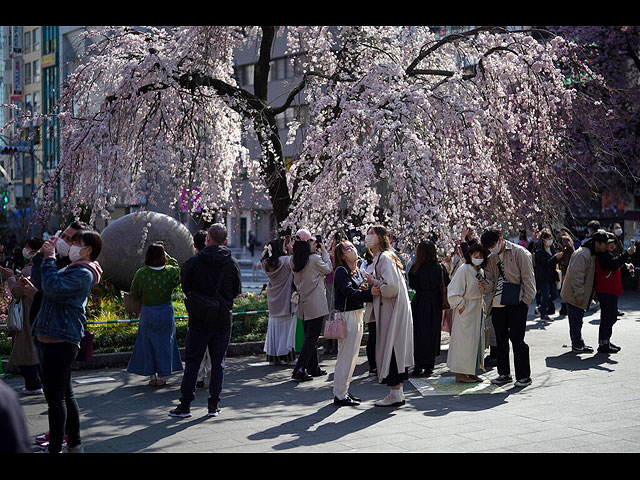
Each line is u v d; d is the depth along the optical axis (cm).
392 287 734
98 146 1168
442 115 1112
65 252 576
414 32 1385
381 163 1113
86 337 587
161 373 876
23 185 3441
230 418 711
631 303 1927
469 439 607
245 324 1248
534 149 1192
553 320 1532
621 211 3006
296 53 1503
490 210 1202
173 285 891
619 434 618
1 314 1219
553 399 776
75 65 1356
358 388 880
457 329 890
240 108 1323
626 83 2667
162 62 1191
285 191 1385
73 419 575
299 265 911
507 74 1152
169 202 1352
